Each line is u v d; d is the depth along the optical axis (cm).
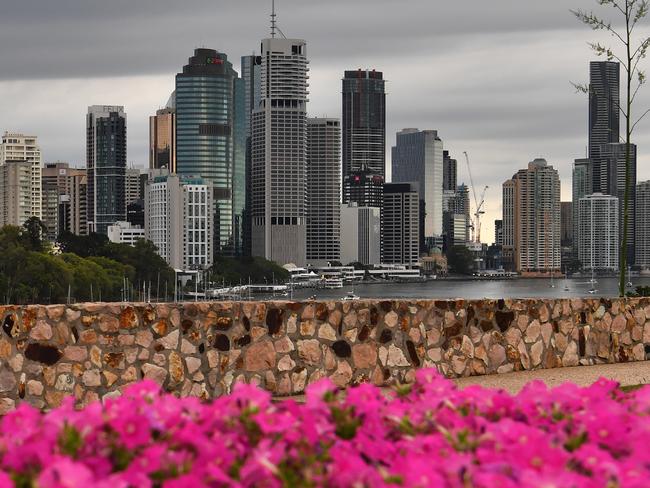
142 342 1755
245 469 699
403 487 682
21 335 1673
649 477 700
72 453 729
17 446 740
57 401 1686
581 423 862
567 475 671
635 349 2397
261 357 1859
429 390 968
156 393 933
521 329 2188
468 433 819
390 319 1998
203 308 1809
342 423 848
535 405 939
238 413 835
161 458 709
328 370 1923
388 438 853
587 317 2312
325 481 701
